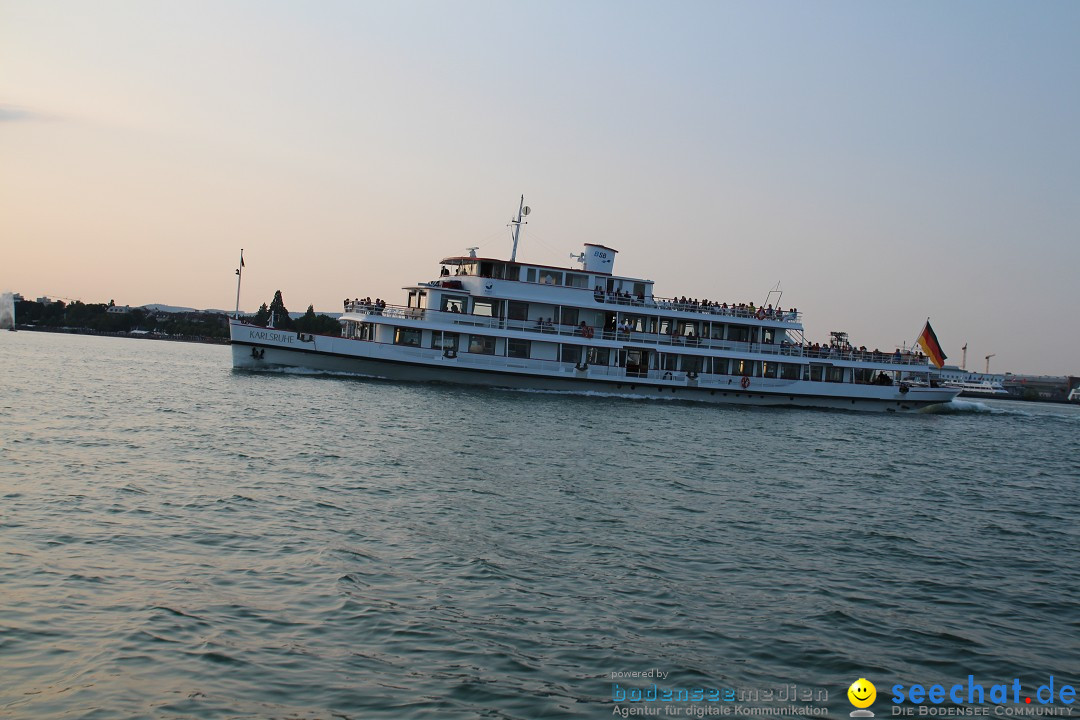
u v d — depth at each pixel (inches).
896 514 1464.1
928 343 3998.5
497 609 817.5
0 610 731.4
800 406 3639.3
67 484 1225.4
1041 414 4904.0
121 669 645.3
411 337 3147.1
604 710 636.1
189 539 978.7
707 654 752.3
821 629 834.8
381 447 1721.2
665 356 3415.4
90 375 3316.9
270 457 1542.8
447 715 612.1
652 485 1534.2
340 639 723.4
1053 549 1280.8
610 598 875.4
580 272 3284.9
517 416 2423.7
